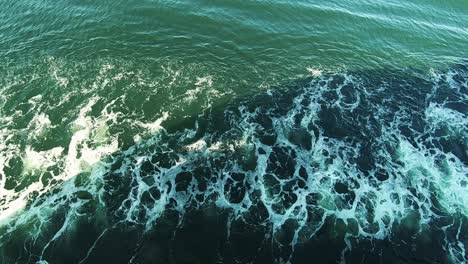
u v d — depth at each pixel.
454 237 27.92
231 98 37.94
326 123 36.41
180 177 30.53
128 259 25.31
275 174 31.42
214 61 42.00
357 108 38.28
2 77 37.47
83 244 26.00
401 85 41.69
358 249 26.70
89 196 28.80
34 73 38.25
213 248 26.09
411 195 30.72
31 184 29.31
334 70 42.81
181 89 38.19
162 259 25.38
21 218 27.20
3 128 33.09
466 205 30.25
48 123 33.81
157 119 35.03
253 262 25.50
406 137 35.81
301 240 26.92
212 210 28.41
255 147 33.47
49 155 31.38
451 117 38.22
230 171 31.31
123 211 27.98
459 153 34.62
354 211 29.14
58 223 27.06
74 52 41.09
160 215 27.86
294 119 36.47
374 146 34.66
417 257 26.61
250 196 29.58
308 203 29.42
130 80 38.53
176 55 42.12
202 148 32.91
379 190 30.92
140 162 31.42
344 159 33.25
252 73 41.16
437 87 41.88
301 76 41.50
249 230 27.28
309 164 32.53
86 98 36.28
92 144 32.44
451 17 54.12
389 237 27.61
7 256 25.28
